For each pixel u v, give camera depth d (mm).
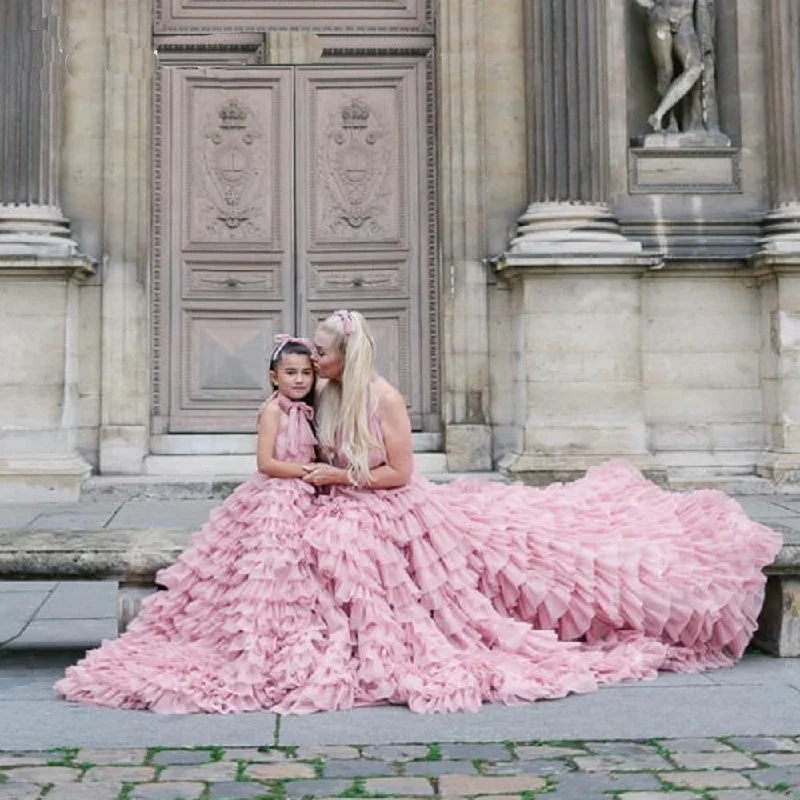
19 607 6473
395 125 12273
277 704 4285
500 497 5066
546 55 11492
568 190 11367
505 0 11945
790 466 11141
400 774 3553
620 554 4879
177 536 5348
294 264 12164
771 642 5219
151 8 12070
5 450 10859
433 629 4504
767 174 11891
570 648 4723
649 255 10984
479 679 4348
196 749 3803
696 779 3496
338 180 12234
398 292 12164
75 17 11719
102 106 11664
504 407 11695
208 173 12141
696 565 4953
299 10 12320
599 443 10977
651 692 4500
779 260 11102
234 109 12195
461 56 11852
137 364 11523
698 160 11875
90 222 11586
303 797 3348
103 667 4465
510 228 11820
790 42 11695
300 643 4348
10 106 11203
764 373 11609
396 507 4598
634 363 11062
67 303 11023
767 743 3861
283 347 4809
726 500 5434
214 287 12086
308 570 4480
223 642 4492
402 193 12227
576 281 11062
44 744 3854
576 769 3600
